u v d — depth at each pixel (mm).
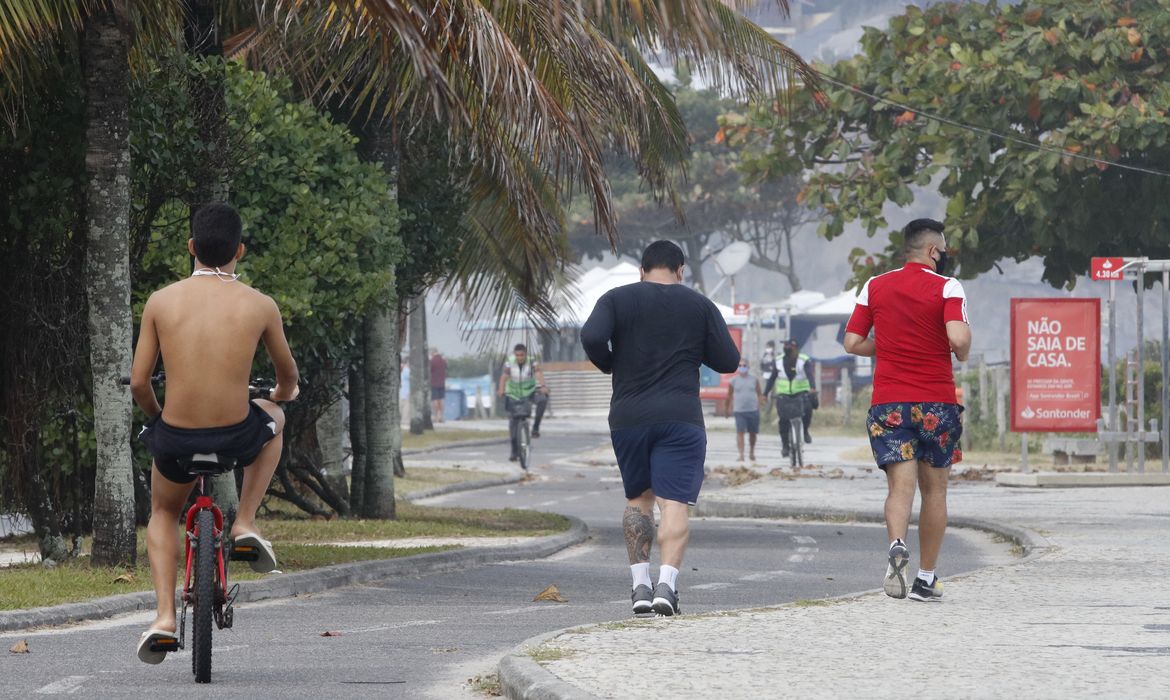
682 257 32812
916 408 34000
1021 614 32188
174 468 25766
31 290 46406
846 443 144750
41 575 41125
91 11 42469
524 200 45062
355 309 53781
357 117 63094
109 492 43375
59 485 54844
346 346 62531
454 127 38969
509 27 44188
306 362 56438
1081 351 86250
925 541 34719
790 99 59125
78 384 49750
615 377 32188
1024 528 57812
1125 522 60594
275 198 52875
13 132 42625
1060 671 24594
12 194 45438
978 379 129875
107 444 43344
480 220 73250
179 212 52656
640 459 31969
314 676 27266
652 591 32062
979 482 89812
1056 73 102250
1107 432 85625
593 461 120000
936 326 34000
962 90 102938
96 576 41000
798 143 108500
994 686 23172
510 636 32781
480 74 39188
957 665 25203
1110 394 86062
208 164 47719
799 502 75188
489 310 76688
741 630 29344
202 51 49844
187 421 25391
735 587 43438
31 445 46875
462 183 66500
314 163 53344
